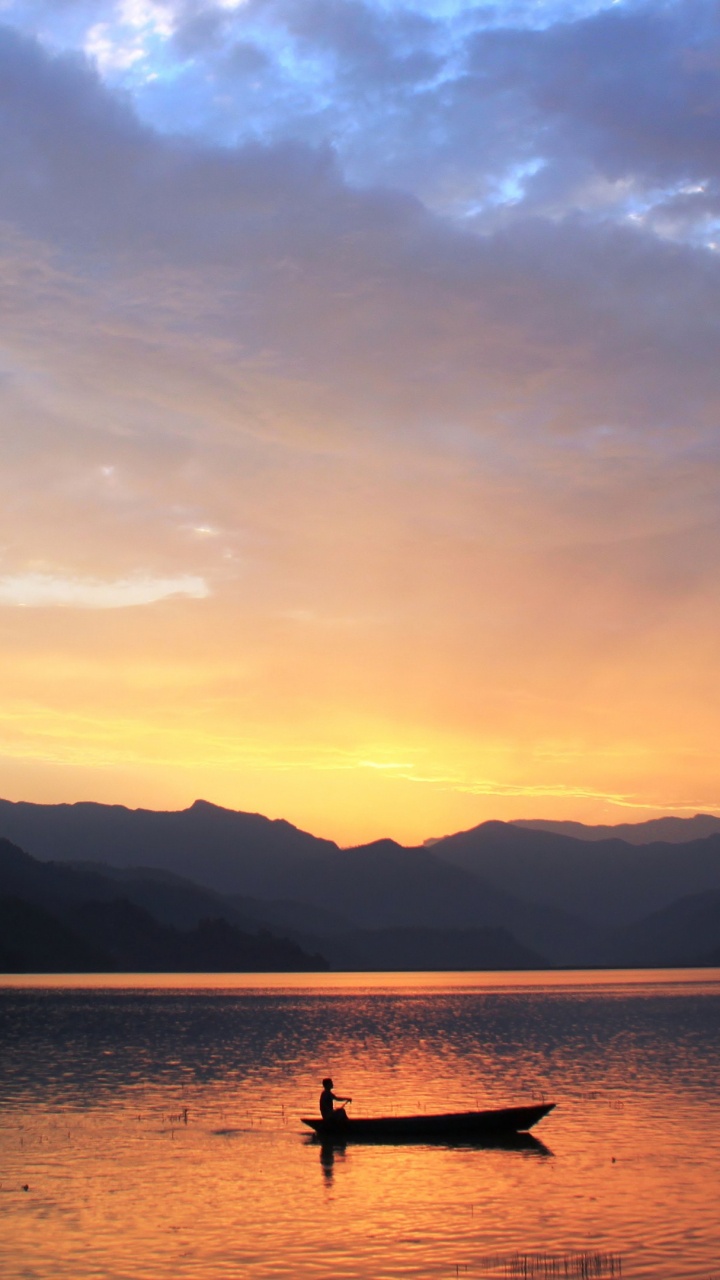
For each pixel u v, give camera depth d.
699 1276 23.22
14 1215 28.06
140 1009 129.25
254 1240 25.98
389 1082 57.47
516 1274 23.44
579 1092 52.84
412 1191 30.98
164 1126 41.91
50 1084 54.84
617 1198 29.98
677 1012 129.00
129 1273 23.47
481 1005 151.38
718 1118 44.00
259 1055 72.69
